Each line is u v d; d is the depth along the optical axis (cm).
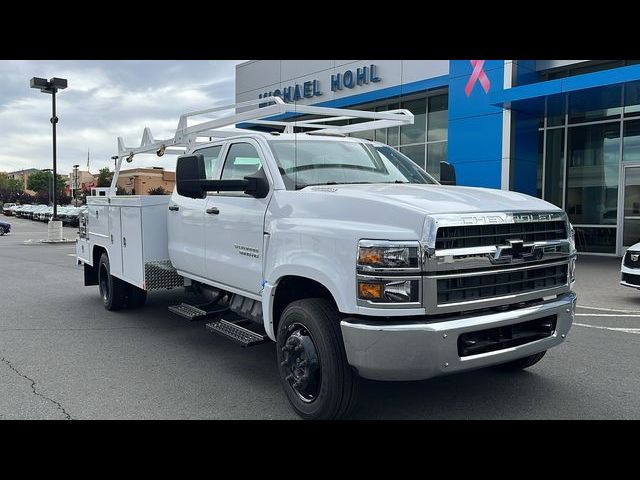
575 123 1712
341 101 2152
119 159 927
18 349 643
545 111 1612
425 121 2044
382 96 2016
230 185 480
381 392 493
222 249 552
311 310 411
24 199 9175
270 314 464
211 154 607
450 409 455
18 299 976
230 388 511
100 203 828
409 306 365
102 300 910
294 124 702
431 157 2031
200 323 772
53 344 665
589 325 762
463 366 378
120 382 528
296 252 430
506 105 1526
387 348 364
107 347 652
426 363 365
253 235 496
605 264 1455
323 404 406
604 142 1662
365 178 520
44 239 2742
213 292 627
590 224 1709
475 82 1634
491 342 394
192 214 610
